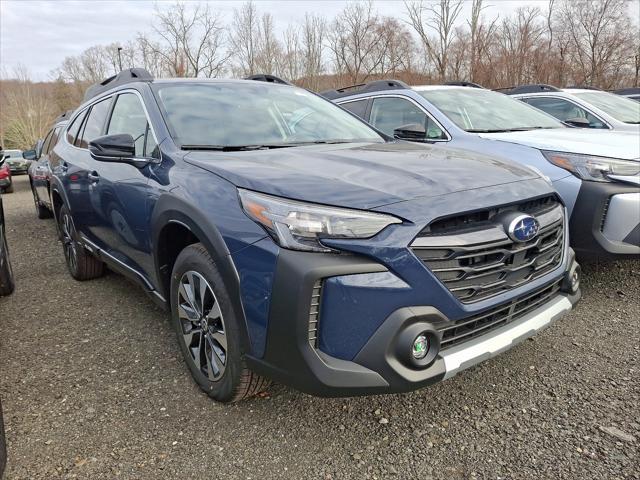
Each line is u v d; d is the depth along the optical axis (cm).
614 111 676
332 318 192
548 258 250
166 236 271
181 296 264
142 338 330
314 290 191
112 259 361
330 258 192
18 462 212
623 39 2550
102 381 276
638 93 1057
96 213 362
